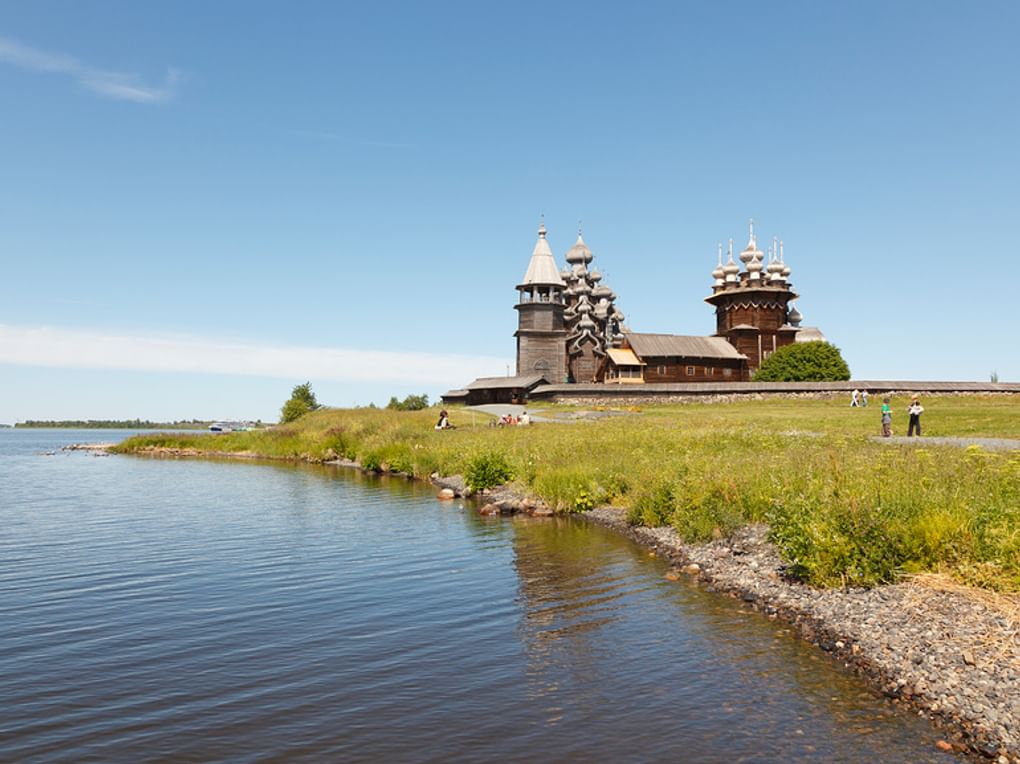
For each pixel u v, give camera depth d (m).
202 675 12.02
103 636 14.10
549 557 20.23
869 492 16.72
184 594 17.08
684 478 23.94
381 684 11.55
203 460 68.00
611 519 25.61
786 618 14.35
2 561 20.73
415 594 16.80
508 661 12.49
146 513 30.19
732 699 10.80
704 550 19.58
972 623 12.26
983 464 20.23
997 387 78.31
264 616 15.24
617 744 9.52
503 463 35.59
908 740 9.49
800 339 120.19
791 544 16.34
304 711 10.60
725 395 79.31
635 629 13.99
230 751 9.42
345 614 15.32
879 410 61.38
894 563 14.93
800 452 26.50
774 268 113.38
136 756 9.30
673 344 100.88
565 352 100.44
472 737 9.76
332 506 31.39
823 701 10.68
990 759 8.96
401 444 50.28
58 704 10.90
